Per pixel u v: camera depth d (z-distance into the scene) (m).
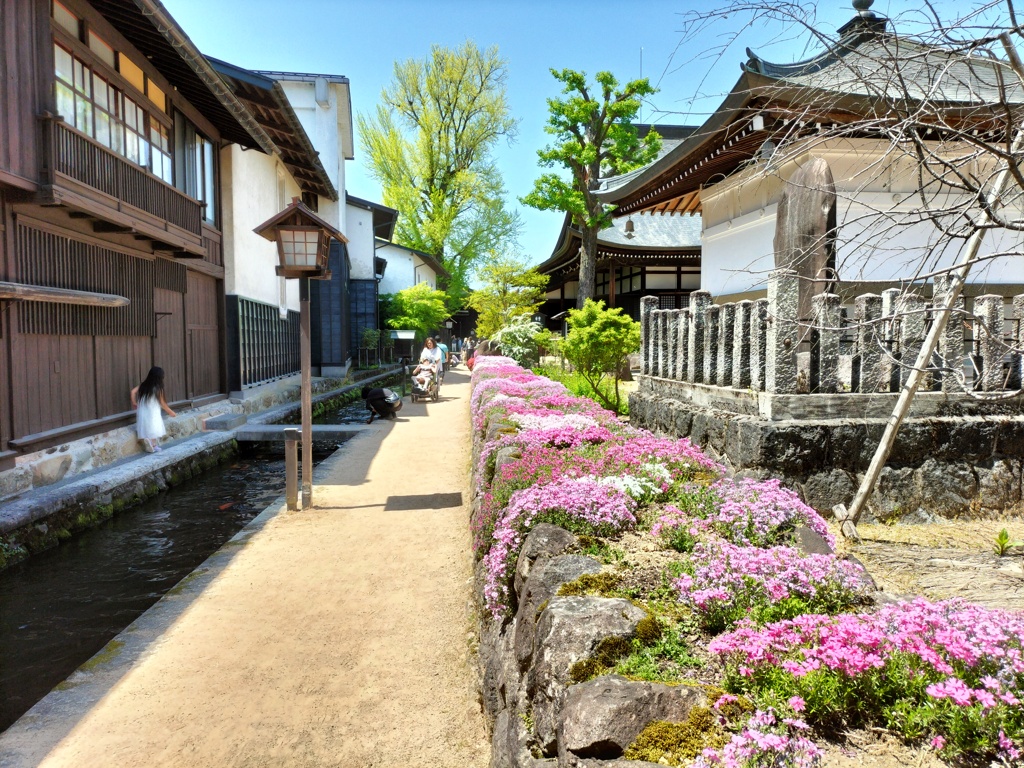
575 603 2.15
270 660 3.61
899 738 1.60
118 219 7.65
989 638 1.71
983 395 3.35
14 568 5.38
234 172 12.78
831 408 5.50
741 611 2.13
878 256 8.57
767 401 5.54
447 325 43.38
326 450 11.88
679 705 1.66
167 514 7.29
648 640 1.99
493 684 2.90
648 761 1.51
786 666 1.70
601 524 2.96
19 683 3.71
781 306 5.42
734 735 1.54
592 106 18.30
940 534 5.12
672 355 8.34
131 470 7.60
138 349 9.19
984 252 8.70
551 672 1.93
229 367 12.68
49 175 6.38
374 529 5.97
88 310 7.71
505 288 29.23
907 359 5.43
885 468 5.43
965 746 1.51
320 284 21.69
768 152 4.56
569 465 3.90
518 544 2.99
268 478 9.12
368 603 4.37
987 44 2.69
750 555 2.40
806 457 5.33
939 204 8.64
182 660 3.61
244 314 13.19
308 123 21.45
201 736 2.93
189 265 10.87
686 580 2.24
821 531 3.04
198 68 8.26
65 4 7.09
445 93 35.34
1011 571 4.23
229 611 4.24
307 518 6.33
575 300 31.42
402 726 3.03
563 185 20.16
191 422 10.38
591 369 11.80
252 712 3.12
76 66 7.34
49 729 2.97
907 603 2.10
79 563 5.73
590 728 1.58
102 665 3.54
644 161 19.33
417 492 7.32
